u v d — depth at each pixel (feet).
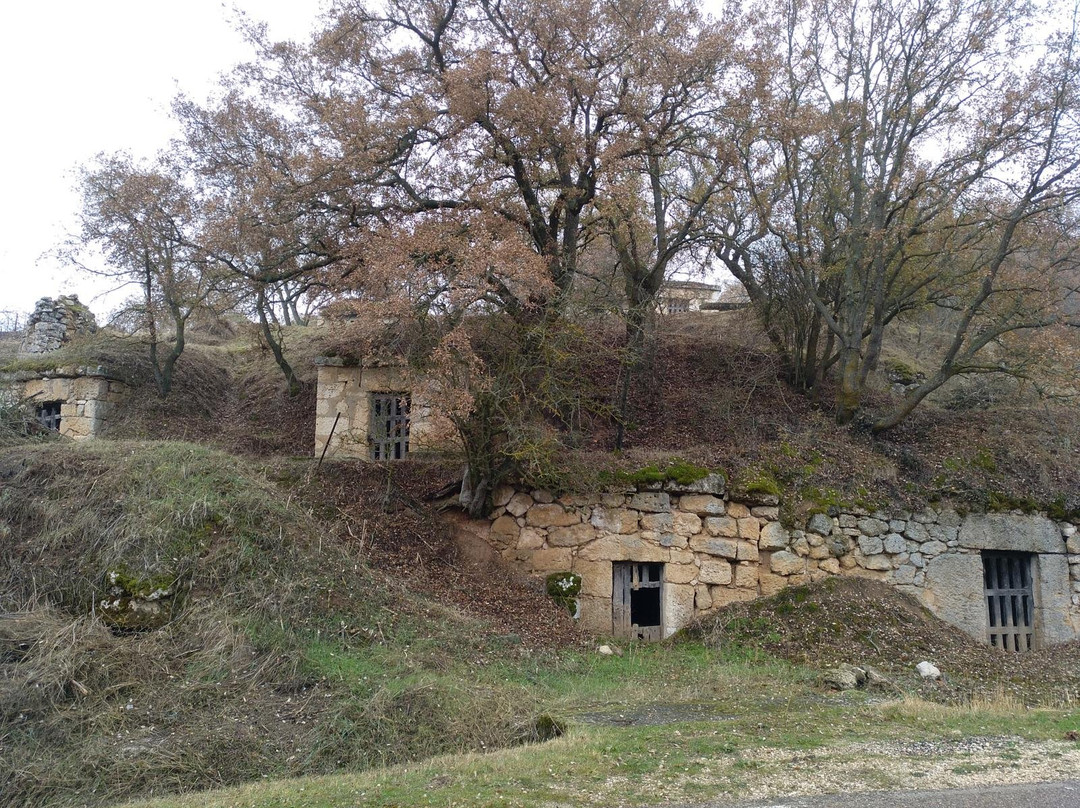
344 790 19.45
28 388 61.11
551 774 19.69
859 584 42.32
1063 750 21.89
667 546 42.42
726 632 39.88
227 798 19.48
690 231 48.85
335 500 43.47
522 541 42.93
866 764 20.38
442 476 46.57
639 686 32.42
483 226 39.70
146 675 26.91
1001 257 46.24
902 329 72.79
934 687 32.68
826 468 45.75
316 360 53.21
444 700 26.84
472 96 41.70
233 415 63.82
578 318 42.63
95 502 33.60
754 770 19.90
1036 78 44.73
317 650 29.81
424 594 38.04
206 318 69.97
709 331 63.93
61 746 23.70
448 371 35.55
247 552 32.73
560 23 43.06
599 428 51.39
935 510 44.98
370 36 47.93
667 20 44.73
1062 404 54.49
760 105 46.52
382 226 44.75
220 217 49.29
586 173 45.27
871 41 50.57
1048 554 45.75
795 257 52.80
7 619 28.35
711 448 47.01
